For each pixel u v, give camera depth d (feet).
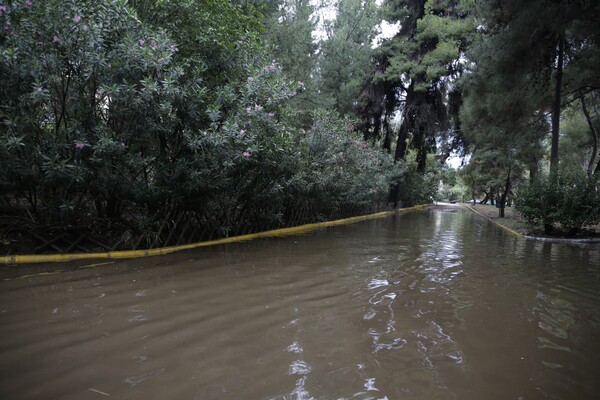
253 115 20.06
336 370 7.76
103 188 17.26
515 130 48.32
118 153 16.75
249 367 7.77
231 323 10.19
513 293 14.25
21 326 9.48
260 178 24.91
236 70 21.95
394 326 10.39
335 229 36.65
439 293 13.93
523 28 33.99
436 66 59.62
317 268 17.47
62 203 16.56
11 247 16.47
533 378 7.69
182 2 18.69
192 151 19.58
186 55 19.74
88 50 15.44
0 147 14.10
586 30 32.63
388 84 70.33
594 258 23.29
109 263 16.57
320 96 50.93
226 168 19.39
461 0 49.24
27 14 14.97
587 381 7.63
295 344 8.99
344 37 59.67
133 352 8.27
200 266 16.81
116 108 16.78
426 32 60.44
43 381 6.97
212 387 6.94
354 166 42.47
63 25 15.12
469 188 169.58
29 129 15.40
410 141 82.23
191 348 8.57
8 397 6.41
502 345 9.33
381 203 66.18
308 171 31.17
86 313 10.50
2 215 16.56
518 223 44.57
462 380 7.52
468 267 19.27
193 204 20.34
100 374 7.28
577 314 11.90
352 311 11.53
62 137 15.78
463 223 52.85
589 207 32.71
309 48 50.55
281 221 32.37
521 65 38.22
